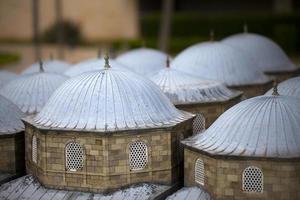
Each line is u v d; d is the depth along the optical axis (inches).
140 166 1246.3
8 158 1387.8
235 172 1147.3
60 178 1257.4
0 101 1434.5
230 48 1828.2
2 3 4212.6
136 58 2048.5
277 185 1127.0
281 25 3762.3
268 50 2076.8
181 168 1304.1
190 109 1478.8
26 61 3464.6
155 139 1246.9
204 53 1797.5
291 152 1124.5
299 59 3449.8
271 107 1187.3
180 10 4532.5
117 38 4202.8
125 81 1286.9
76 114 1248.8
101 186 1227.9
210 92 1530.5
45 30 4153.5
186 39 3818.9
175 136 1275.8
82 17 4195.4
